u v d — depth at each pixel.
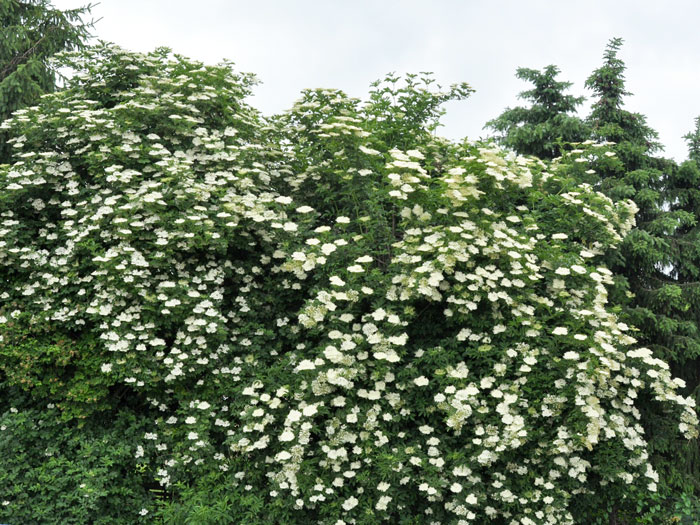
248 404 5.50
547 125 10.21
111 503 5.36
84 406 5.53
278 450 5.21
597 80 10.14
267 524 4.88
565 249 6.29
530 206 6.82
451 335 5.53
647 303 8.51
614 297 7.55
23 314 5.55
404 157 5.26
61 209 6.13
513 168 6.12
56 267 5.64
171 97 6.41
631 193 8.68
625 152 9.30
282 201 5.91
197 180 6.28
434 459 4.90
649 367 5.52
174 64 7.14
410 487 5.05
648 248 8.27
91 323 5.73
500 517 5.26
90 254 5.68
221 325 5.65
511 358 5.19
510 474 5.21
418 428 5.32
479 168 5.18
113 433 5.61
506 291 5.35
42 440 5.55
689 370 8.55
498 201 5.97
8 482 5.22
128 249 5.27
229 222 5.67
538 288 5.76
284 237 6.07
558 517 5.07
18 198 5.88
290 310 6.54
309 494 4.85
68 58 7.06
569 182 6.52
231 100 7.14
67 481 5.22
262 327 6.16
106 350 5.52
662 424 7.03
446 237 5.10
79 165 6.30
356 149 5.88
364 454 5.02
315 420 5.32
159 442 5.63
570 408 5.10
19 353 5.36
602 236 6.48
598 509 5.90
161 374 5.47
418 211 5.38
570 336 5.03
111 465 5.34
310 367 4.86
